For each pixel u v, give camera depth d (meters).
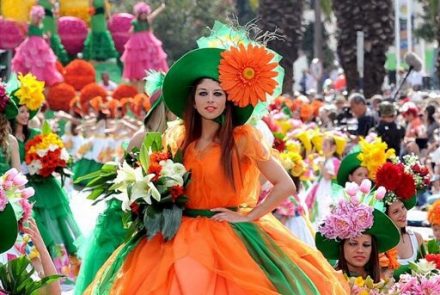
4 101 17.66
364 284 13.07
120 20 60.09
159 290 11.22
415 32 84.62
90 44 59.59
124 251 11.84
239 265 11.41
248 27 12.45
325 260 12.13
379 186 15.16
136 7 55.62
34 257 12.83
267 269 11.48
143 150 11.70
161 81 15.79
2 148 17.84
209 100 11.76
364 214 13.38
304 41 87.81
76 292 16.33
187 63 11.86
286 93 58.12
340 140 24.66
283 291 11.34
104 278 11.73
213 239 11.55
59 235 20.17
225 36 12.34
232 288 11.26
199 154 11.80
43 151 20.16
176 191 11.59
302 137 27.31
